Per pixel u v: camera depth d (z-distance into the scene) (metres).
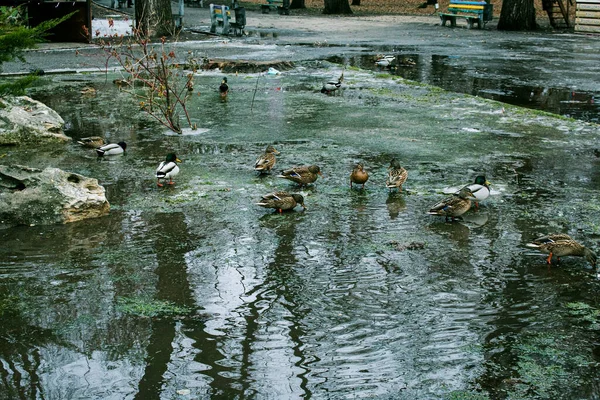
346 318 6.02
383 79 19.62
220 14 30.95
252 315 6.07
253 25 36.38
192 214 8.75
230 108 15.51
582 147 12.17
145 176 10.35
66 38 27.31
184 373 5.15
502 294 6.52
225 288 6.62
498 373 5.18
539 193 9.61
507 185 9.96
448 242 7.83
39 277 6.88
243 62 21.36
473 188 8.90
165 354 5.43
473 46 27.91
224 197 9.41
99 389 4.95
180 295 6.47
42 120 12.86
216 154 11.60
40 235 8.07
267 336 5.71
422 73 21.09
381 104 16.08
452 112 15.16
